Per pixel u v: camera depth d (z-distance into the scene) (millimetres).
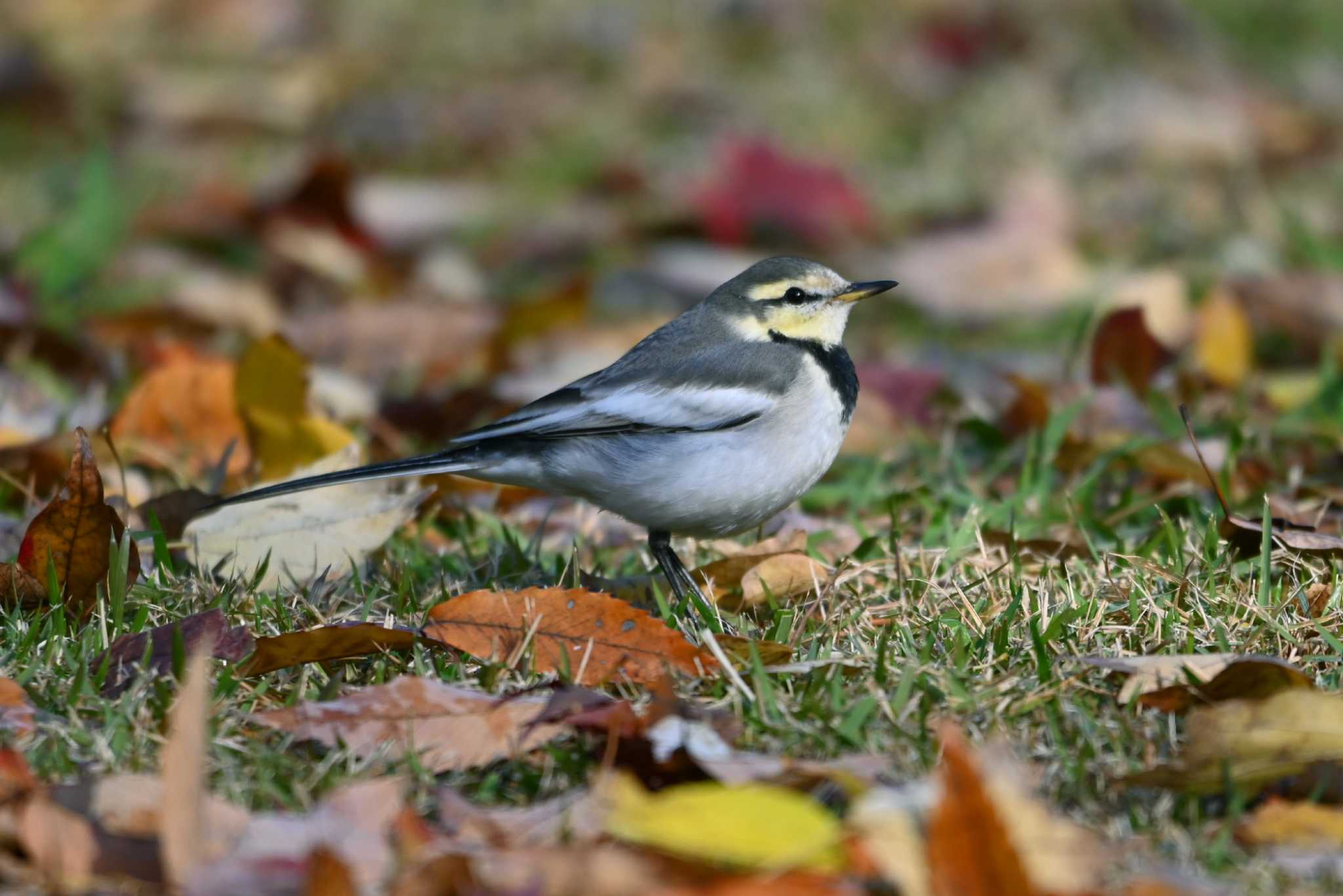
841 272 19531
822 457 10406
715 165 21266
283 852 6105
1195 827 6641
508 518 11836
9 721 7293
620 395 10164
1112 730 7301
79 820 6227
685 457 10023
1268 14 26734
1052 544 9992
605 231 20359
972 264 18844
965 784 5637
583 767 7086
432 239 20562
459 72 25219
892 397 14078
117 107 23891
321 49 25844
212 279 18109
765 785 6691
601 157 22484
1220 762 6742
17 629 8391
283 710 7277
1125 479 11922
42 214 19922
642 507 10164
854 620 8695
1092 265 19156
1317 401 13125
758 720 7367
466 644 8117
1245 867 6336
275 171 21516
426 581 9812
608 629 8062
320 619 8820
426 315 16844
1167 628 8352
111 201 18641
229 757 7066
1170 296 15883
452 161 22906
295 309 17875
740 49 25625
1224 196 21125
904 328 18062
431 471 10156
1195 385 13867
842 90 24375
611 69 25125
